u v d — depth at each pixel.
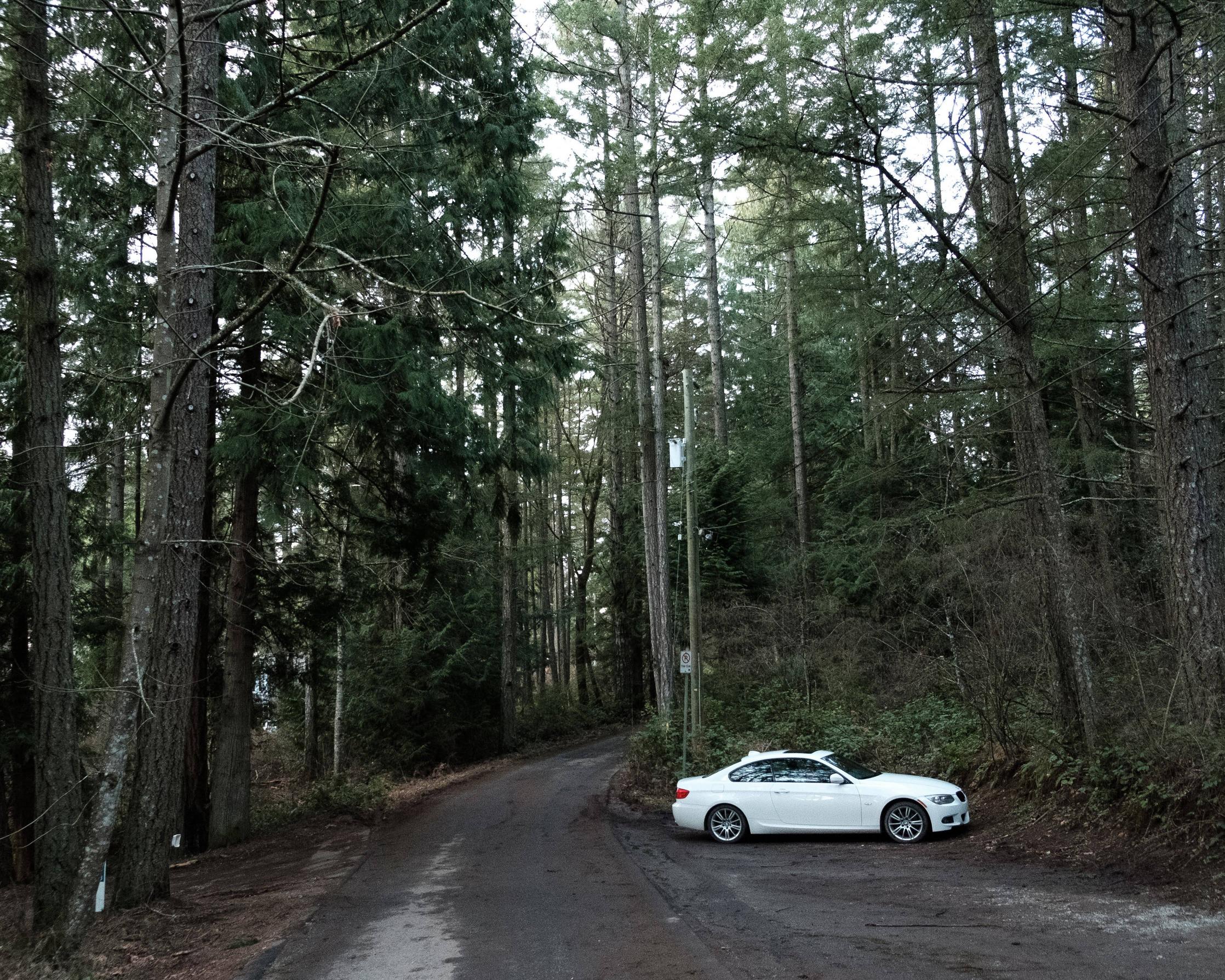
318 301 7.33
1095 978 6.38
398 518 18.08
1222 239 15.44
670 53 20.06
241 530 17.91
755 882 10.93
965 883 10.16
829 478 33.66
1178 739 10.64
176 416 11.73
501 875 12.04
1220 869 9.00
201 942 9.27
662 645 24.09
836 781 14.30
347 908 10.29
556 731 41.94
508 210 15.90
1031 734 14.80
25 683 15.69
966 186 13.84
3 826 17.69
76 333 14.53
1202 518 10.39
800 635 25.66
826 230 21.70
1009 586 15.15
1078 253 16.28
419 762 33.03
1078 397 19.95
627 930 8.54
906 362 16.77
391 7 13.65
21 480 13.55
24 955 8.92
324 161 11.04
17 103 11.14
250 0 7.54
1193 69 12.62
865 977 6.64
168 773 11.37
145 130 12.16
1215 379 15.09
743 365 45.34
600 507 54.88
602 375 29.22
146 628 8.95
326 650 20.69
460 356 16.28
